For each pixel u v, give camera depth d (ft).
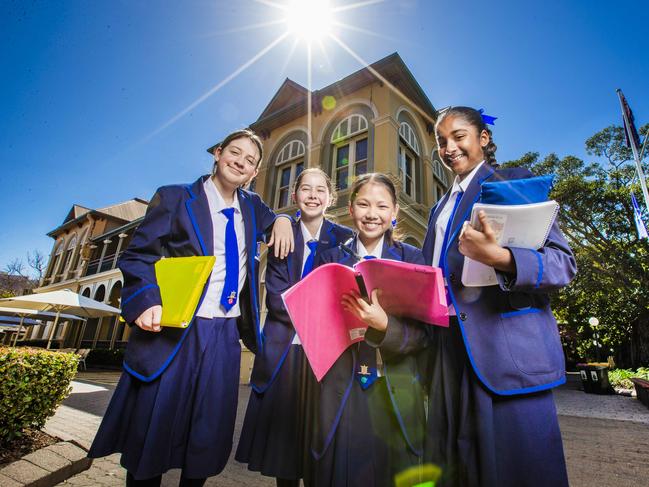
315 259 6.31
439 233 5.36
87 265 69.97
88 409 15.28
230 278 5.60
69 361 9.95
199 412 4.94
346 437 4.43
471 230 3.34
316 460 4.39
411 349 4.49
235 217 6.17
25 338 77.77
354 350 4.92
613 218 47.78
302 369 5.73
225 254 5.69
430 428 4.31
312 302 4.25
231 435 5.29
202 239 5.44
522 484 3.40
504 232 3.45
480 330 3.94
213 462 4.86
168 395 4.75
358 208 5.76
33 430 9.50
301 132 38.93
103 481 7.60
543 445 3.49
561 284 3.55
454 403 4.17
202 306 5.35
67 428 10.90
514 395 3.67
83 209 84.17
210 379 5.16
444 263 4.63
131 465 4.42
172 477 7.88
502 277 3.51
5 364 8.04
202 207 5.69
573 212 50.78
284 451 5.23
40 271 109.81
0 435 7.99
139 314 4.64
